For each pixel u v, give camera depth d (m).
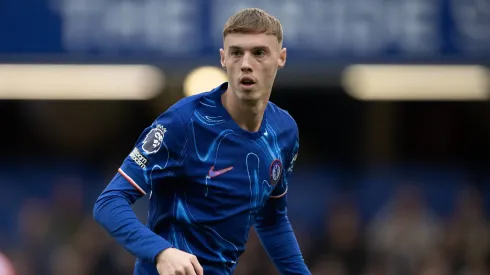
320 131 47.53
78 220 38.84
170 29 36.78
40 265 37.81
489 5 36.81
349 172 43.88
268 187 15.41
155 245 13.52
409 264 37.06
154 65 37.88
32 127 46.56
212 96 14.90
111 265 36.84
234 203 14.93
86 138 46.34
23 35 37.09
